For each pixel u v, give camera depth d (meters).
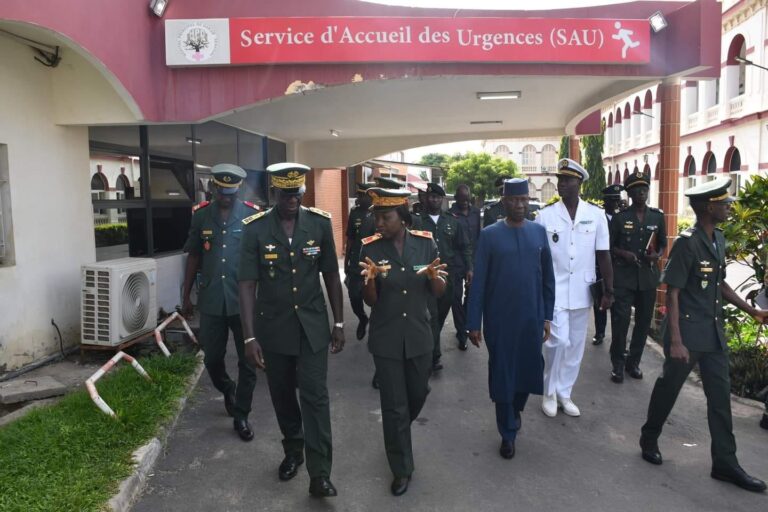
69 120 6.19
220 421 4.83
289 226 3.71
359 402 5.37
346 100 9.22
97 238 6.97
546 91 8.98
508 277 4.21
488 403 5.38
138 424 4.32
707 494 3.74
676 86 7.67
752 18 19.94
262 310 3.69
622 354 5.93
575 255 5.01
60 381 5.42
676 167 7.83
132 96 6.03
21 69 5.67
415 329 3.70
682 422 4.88
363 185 7.17
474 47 6.84
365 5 6.85
